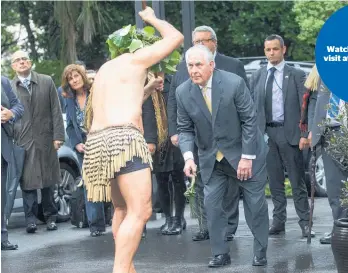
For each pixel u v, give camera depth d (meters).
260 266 12.05
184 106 11.85
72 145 16.05
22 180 16.41
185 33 16.83
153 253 13.37
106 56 30.70
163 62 10.39
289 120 14.37
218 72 11.78
